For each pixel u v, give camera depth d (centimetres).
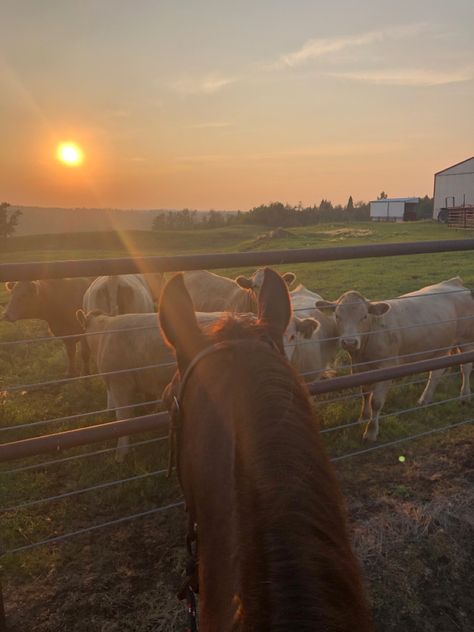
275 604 81
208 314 511
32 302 928
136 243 6850
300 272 2195
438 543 349
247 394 116
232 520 110
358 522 372
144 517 407
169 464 164
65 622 299
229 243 6550
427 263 2361
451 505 387
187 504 154
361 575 93
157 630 292
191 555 155
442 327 664
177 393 155
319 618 78
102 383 759
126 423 275
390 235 4669
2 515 414
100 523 404
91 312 579
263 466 98
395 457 494
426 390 670
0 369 896
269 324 154
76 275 249
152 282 1312
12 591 325
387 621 296
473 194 5975
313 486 96
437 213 6388
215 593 117
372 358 625
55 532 393
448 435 541
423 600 310
